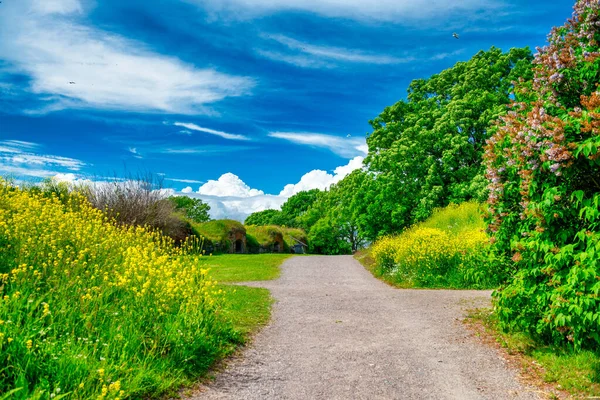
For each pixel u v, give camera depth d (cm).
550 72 614
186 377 506
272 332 763
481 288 1247
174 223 2112
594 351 565
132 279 650
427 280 1380
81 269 666
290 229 4869
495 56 2773
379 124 3062
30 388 391
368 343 699
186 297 640
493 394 492
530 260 606
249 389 502
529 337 659
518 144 585
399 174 2686
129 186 1914
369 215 2823
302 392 498
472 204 2203
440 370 571
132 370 460
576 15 634
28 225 789
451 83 2942
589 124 488
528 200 594
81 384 383
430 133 2627
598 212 504
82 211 1130
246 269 1841
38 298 548
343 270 1981
